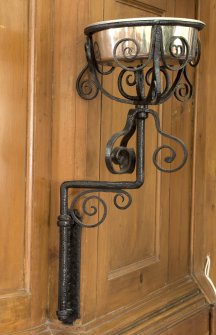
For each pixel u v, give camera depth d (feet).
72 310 3.34
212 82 4.92
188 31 3.00
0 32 3.03
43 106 3.28
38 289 3.33
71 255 3.34
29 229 3.25
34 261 3.28
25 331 3.23
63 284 3.29
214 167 4.99
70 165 3.32
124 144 3.29
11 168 3.14
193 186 4.79
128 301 3.92
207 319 4.73
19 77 3.15
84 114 3.34
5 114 3.09
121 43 2.94
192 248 4.83
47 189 3.36
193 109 4.74
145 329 3.84
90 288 3.45
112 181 3.51
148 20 2.88
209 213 5.00
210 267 4.99
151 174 4.21
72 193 3.34
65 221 3.23
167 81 3.08
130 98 3.15
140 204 4.10
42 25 3.24
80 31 3.30
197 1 4.64
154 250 4.32
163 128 4.29
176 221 4.58
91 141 3.42
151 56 2.90
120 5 3.69
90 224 3.42
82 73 3.25
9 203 3.15
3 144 3.09
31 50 3.20
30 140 3.23
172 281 4.55
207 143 4.94
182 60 3.05
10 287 3.19
